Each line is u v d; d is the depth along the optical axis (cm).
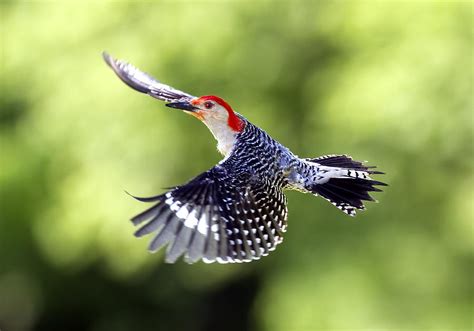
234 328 2072
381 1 1511
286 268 1636
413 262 1506
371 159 1457
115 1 1662
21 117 1880
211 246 657
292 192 1611
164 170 1642
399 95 1433
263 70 1638
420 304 1502
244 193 698
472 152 1445
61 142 1702
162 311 2077
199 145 1639
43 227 1806
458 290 1494
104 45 1658
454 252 1490
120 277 1961
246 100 1636
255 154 729
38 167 1802
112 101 1631
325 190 731
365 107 1440
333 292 1542
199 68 1612
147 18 1650
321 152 1498
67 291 2022
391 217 1518
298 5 1639
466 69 1430
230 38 1623
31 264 1934
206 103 769
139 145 1634
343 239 1560
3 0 1814
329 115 1477
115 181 1652
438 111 1428
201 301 2064
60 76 1689
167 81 1609
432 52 1445
